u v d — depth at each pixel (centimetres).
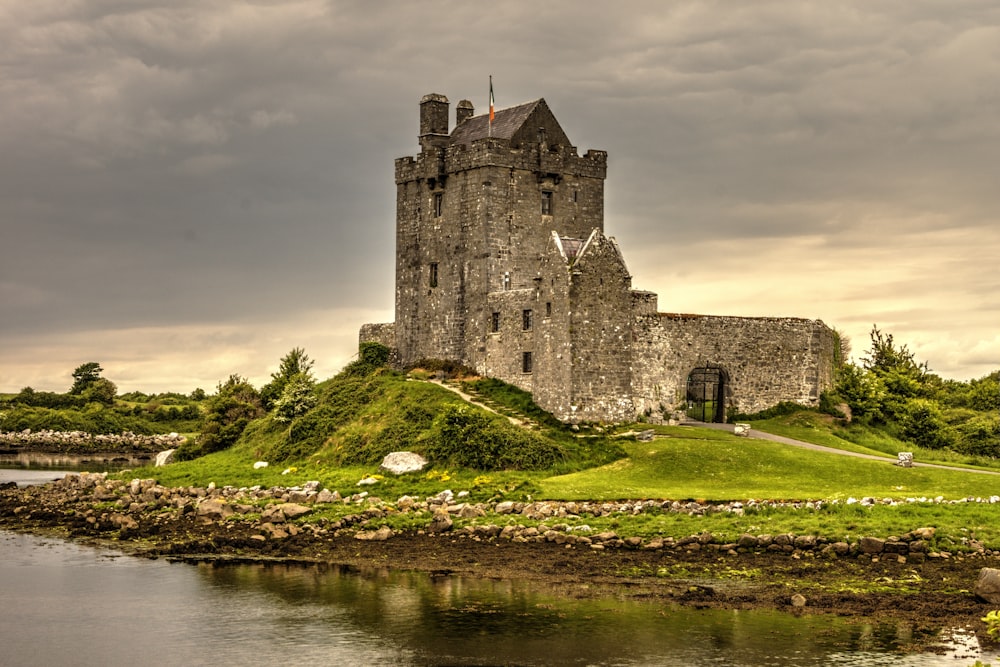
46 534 7112
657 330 8944
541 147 9738
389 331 10562
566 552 5953
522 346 9106
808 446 8338
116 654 4531
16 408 17038
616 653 4369
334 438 8694
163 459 9894
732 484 7169
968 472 7450
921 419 9894
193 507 7469
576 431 8388
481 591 5284
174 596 5366
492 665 4281
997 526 5888
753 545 5819
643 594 5138
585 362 8556
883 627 4600
